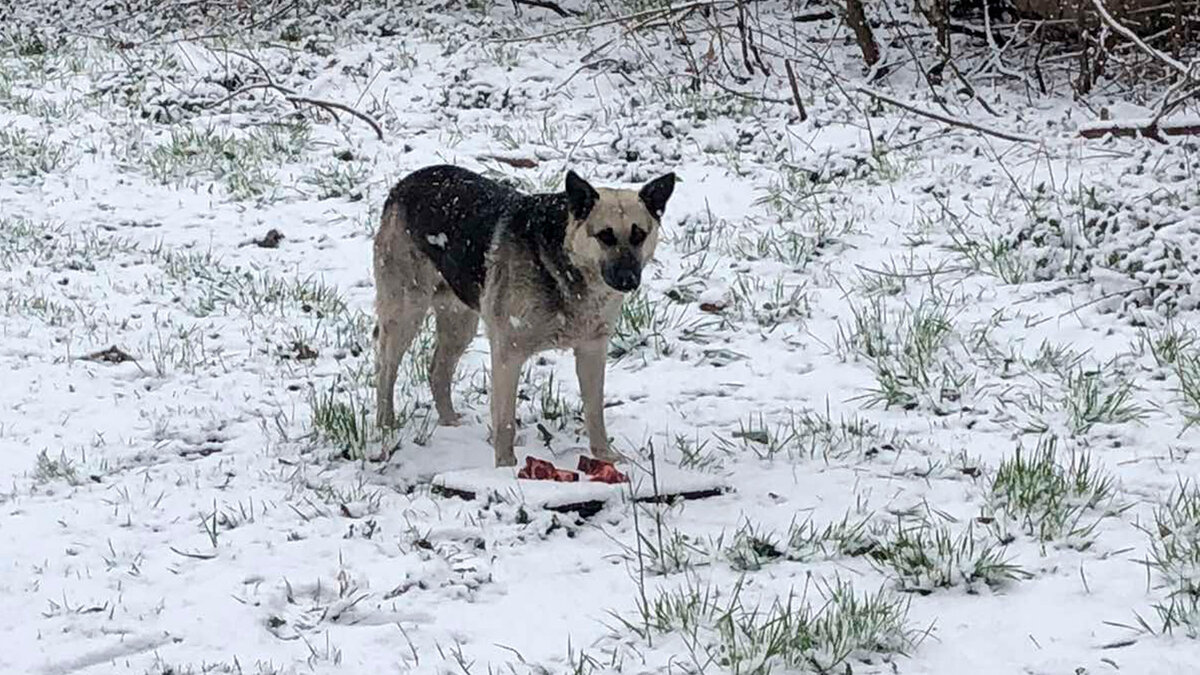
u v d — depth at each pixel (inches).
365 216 270.7
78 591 161.2
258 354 219.8
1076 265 238.5
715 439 195.8
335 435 191.8
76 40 401.1
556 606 159.3
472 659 151.2
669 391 210.1
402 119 323.0
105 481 183.2
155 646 153.5
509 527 172.7
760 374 214.7
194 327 227.1
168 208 275.1
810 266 249.8
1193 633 150.9
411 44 378.3
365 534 171.9
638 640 153.3
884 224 264.4
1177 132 287.3
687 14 343.9
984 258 245.1
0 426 195.9
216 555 167.8
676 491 179.3
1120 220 241.9
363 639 154.2
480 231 183.9
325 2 415.5
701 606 157.2
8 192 278.2
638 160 296.8
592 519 175.9
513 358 183.9
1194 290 227.0
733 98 326.3
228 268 249.4
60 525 173.0
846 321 229.5
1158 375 208.1
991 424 197.8
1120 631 152.3
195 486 182.4
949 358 216.1
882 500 178.2
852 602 153.9
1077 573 162.2
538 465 181.6
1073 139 290.7
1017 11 360.8
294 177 288.7
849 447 191.8
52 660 150.1
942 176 280.7
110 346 218.5
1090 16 326.3
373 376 212.2
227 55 364.5
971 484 181.6
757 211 272.1
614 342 220.5
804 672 148.6
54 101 335.3
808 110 318.3
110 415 199.6
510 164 293.7
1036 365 212.5
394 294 195.0
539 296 180.4
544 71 351.3
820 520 174.6
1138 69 322.7
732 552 165.9
